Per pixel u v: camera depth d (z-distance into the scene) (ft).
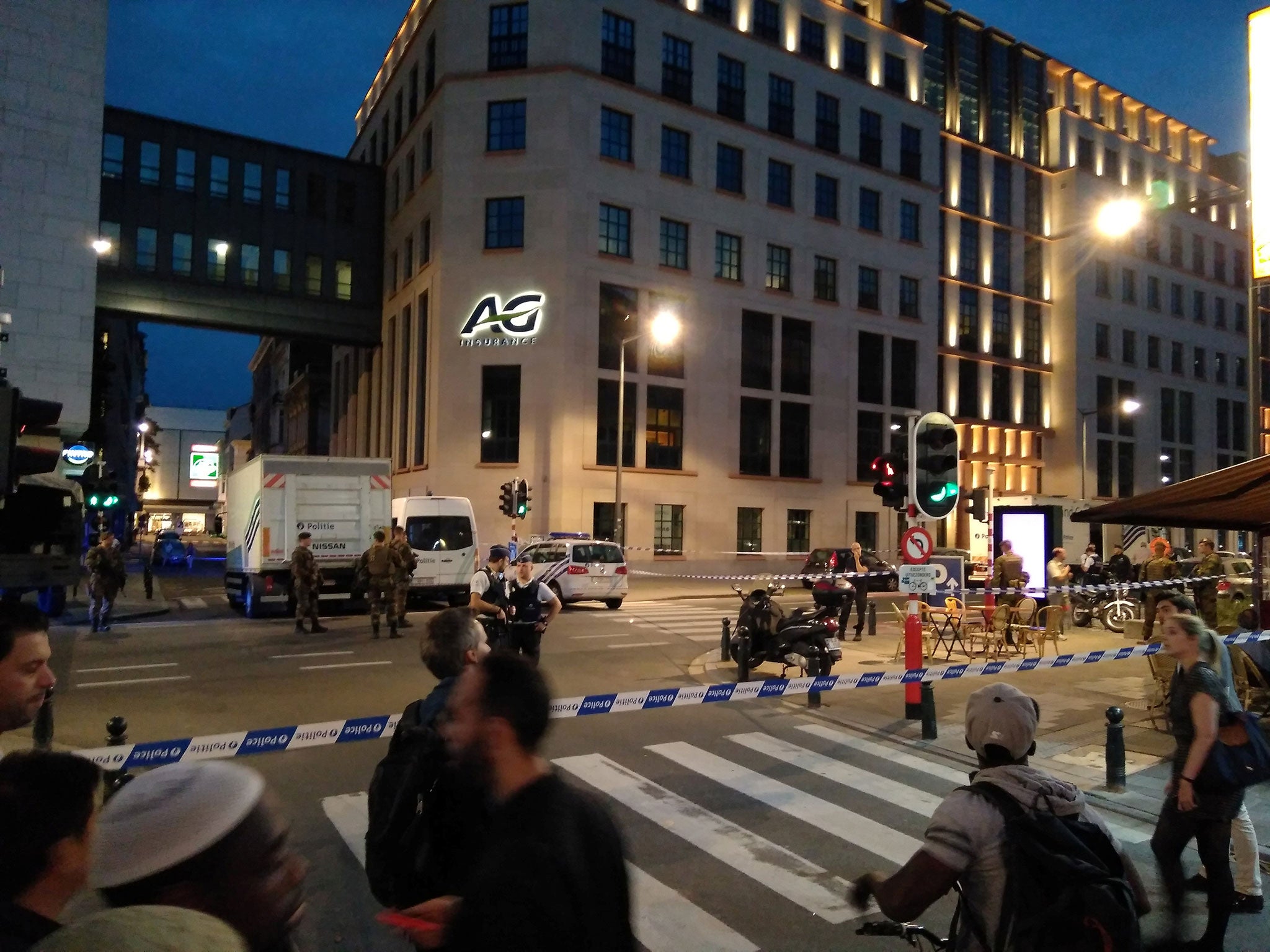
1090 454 168.35
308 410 213.66
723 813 21.34
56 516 36.17
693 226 119.65
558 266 109.50
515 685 6.88
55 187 83.51
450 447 111.65
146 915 3.74
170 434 367.25
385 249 142.51
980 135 161.99
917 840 19.62
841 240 133.49
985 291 160.66
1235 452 199.72
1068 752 27.32
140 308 126.72
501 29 114.73
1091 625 62.44
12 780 5.42
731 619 65.26
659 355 116.57
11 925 4.98
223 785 5.02
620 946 6.19
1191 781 14.34
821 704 34.40
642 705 21.58
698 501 117.70
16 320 81.10
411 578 55.83
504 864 5.97
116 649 47.50
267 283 135.85
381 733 17.93
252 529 63.36
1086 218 169.99
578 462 109.09
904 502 32.73
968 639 49.29
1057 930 7.65
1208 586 50.42
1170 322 186.60
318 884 16.76
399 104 139.13
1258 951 14.55
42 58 83.41
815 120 132.87
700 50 122.11
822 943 14.67
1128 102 188.55
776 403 125.59
